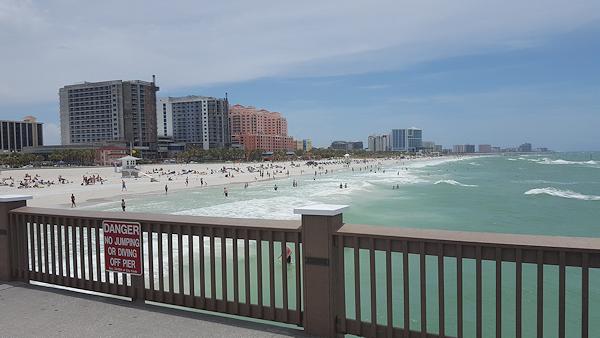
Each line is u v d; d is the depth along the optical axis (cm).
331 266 331
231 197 5162
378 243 323
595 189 5997
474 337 1026
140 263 420
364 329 333
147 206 4325
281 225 361
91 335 355
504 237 296
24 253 501
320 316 338
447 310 1185
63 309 414
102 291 449
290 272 1413
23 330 366
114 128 18388
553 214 3481
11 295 457
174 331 360
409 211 3681
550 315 1163
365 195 5228
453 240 296
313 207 342
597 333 1053
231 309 385
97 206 4378
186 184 7344
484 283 1409
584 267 268
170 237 402
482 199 4688
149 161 17225
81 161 15562
